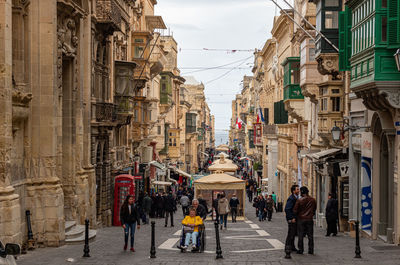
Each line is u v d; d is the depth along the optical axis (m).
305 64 34.56
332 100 30.09
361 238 21.02
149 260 14.85
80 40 23.36
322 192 31.91
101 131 27.94
